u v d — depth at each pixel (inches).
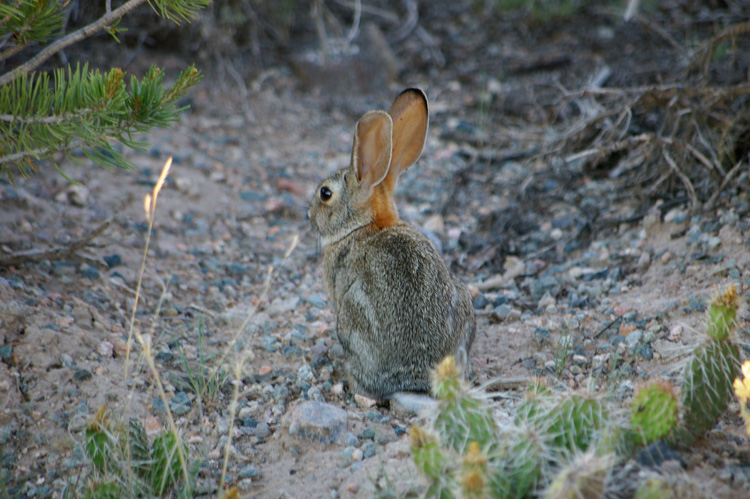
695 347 267.3
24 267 409.4
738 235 420.8
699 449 268.4
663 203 477.7
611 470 228.1
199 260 476.1
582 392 249.1
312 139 650.8
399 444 297.7
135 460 271.6
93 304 397.1
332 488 276.4
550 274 446.3
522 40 786.8
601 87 640.4
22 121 303.7
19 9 299.7
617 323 385.4
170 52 716.0
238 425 319.9
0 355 331.9
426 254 338.6
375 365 332.8
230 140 635.5
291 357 375.2
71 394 323.0
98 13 589.9
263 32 771.4
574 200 518.0
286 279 466.9
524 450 231.8
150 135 619.2
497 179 572.4
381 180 354.0
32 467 287.0
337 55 734.5
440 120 665.0
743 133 489.1
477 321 409.7
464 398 243.0
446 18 838.5
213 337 392.5
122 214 503.8
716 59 626.5
